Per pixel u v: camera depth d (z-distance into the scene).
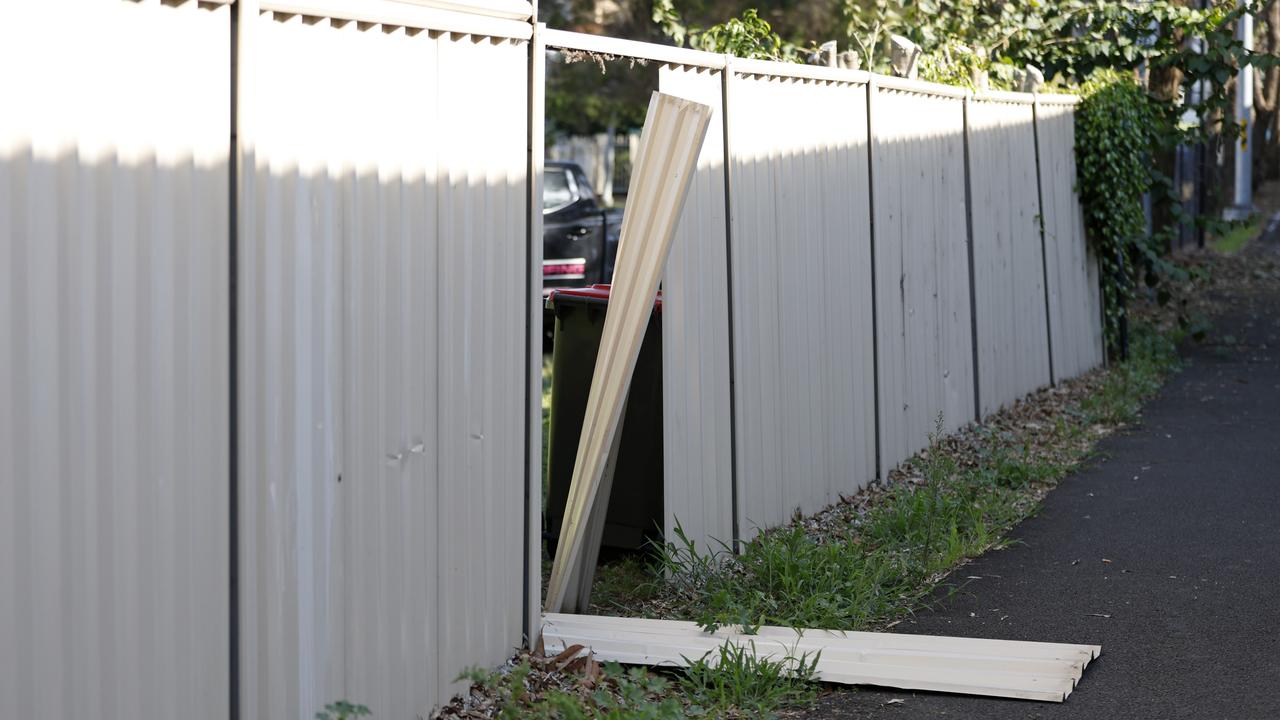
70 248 3.09
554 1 23.50
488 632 4.77
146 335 3.29
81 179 3.12
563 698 4.27
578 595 5.83
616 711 4.26
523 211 4.89
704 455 6.32
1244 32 28.83
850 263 7.91
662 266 5.17
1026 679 4.81
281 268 3.72
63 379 3.08
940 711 4.60
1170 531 7.14
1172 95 14.90
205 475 3.47
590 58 5.36
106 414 3.19
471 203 4.57
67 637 3.10
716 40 10.03
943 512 7.14
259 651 3.68
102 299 3.17
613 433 5.37
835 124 7.71
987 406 10.22
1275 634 5.41
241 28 3.52
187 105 3.40
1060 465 8.76
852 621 5.66
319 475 3.88
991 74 11.91
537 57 4.90
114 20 3.20
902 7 12.84
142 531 3.29
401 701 4.29
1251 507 7.64
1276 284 19.17
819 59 8.03
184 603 3.42
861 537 6.97
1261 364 13.12
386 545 4.18
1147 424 10.30
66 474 3.09
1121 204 12.79
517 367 4.89
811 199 7.41
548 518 6.86
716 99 6.36
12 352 2.96
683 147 5.20
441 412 4.45
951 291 9.56
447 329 4.46
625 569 6.48
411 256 4.27
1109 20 13.09
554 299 6.71
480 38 4.60
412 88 4.25
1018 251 10.93
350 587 4.03
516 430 4.90
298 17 3.75
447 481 4.49
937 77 10.17
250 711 3.63
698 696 4.67
